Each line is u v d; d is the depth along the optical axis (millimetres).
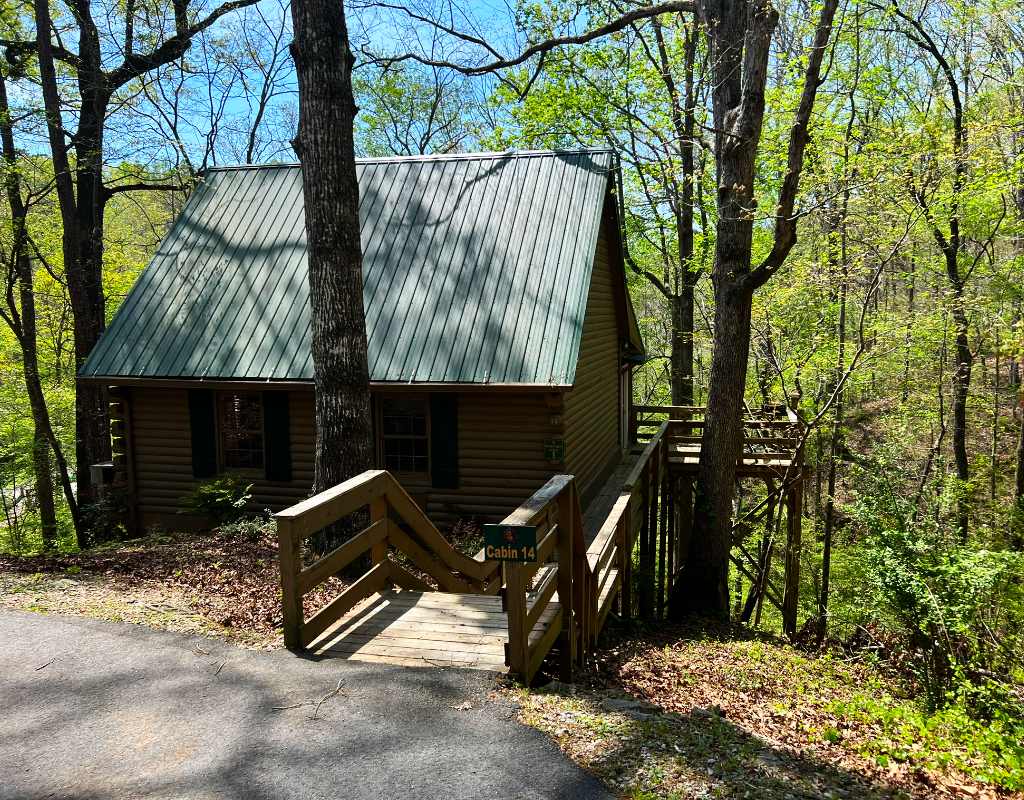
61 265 22672
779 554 20625
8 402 22875
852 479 22266
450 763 3922
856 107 21359
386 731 4199
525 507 5168
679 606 13078
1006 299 19812
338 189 8789
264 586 7375
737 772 4312
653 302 38031
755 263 22344
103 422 18453
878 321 18844
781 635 13477
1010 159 16250
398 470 13336
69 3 17938
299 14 8641
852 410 26219
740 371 12625
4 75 17625
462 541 11664
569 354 12047
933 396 22375
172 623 5836
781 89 18828
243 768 3785
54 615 5898
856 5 19312
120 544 10930
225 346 13289
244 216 15344
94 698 4477
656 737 4543
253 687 4676
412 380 12164
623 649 8773
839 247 18141
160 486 14164
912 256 21359
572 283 12906
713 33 12383
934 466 21625
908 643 11039
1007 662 11992
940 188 18062
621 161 23266
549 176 14602
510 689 4805
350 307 8938
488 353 12273
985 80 21234
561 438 12453
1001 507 21312
